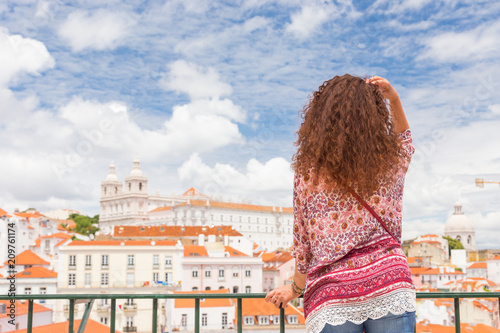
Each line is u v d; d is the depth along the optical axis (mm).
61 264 60125
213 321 42781
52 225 105875
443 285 71000
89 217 173500
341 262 1445
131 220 161750
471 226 173125
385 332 1374
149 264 62500
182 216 136375
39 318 39219
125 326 44469
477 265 98000
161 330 43969
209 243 70438
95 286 60469
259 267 66875
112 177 177750
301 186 1521
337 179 1434
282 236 151125
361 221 1438
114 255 61688
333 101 1504
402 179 1510
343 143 1434
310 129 1543
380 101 1562
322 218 1468
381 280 1391
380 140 1466
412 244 97875
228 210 141375
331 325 1396
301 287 1701
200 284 63500
